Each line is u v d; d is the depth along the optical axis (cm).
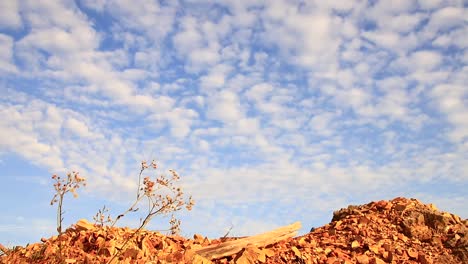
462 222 1347
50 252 1048
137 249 1026
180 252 1060
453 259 1165
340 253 1138
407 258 1147
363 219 1362
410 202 1455
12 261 1036
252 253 1076
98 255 1027
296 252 1115
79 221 1212
